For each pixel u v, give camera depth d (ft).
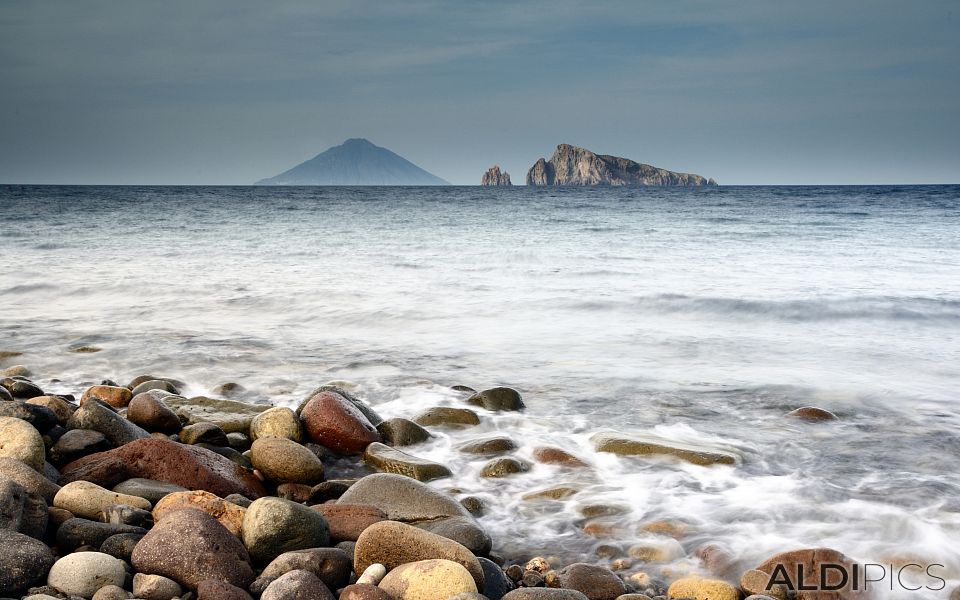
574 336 40.73
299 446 20.57
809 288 54.85
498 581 14.17
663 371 33.22
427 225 117.50
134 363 34.19
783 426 25.55
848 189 346.74
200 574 13.07
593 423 25.84
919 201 188.55
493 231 105.70
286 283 57.21
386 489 17.60
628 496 19.53
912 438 24.25
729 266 67.77
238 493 18.52
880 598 14.32
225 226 112.27
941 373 32.96
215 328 42.32
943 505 18.72
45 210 147.95
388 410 27.48
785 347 38.24
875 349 37.81
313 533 14.89
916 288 54.75
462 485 20.48
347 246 84.53
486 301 50.16
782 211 151.53
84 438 19.25
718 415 26.86
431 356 35.96
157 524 13.91
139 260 70.59
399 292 53.57
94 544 14.11
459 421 25.76
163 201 198.49
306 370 33.04
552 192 359.87
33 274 60.64
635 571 15.70
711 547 16.35
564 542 17.11
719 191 347.56
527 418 26.32
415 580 12.73
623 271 64.64
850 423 25.91
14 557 12.48
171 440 20.44
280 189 426.51
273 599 12.14
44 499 15.05
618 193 327.88
